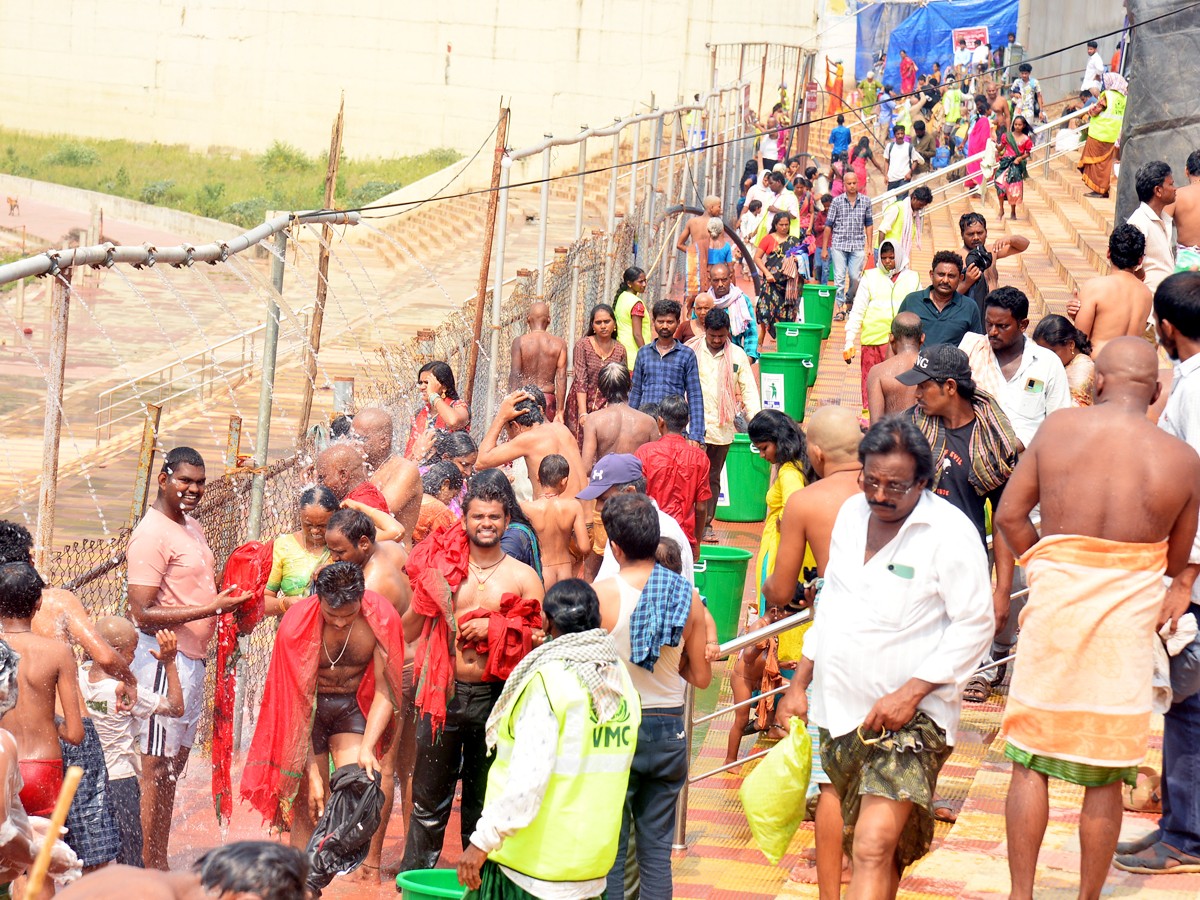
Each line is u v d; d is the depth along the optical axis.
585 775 9.88
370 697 13.65
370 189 104.19
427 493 17.89
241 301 77.62
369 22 112.50
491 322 26.92
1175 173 26.78
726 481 28.16
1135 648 9.55
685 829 14.52
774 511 16.12
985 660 16.75
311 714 13.41
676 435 20.44
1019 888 9.90
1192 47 26.41
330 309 67.38
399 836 15.95
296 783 13.43
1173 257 21.11
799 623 12.31
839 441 11.53
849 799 10.05
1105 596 9.54
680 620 11.34
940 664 9.52
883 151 63.59
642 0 105.38
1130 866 11.37
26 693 11.44
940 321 19.53
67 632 12.60
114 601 15.27
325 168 111.75
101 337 68.69
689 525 20.36
